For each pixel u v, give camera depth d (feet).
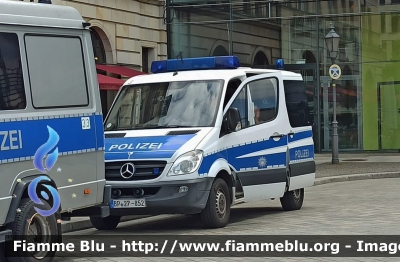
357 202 50.90
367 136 100.89
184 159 36.45
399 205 48.21
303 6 100.99
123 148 37.45
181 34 102.06
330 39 83.35
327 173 74.84
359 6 99.76
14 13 27.99
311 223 39.81
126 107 41.39
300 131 46.21
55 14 29.86
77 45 30.66
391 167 80.12
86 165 30.68
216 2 101.81
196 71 42.11
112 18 87.71
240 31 101.81
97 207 31.99
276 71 44.83
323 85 101.19
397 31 99.25
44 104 28.63
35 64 28.50
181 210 36.47
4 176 26.50
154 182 36.27
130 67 91.04
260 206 51.01
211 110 39.42
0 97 26.81
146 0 94.84
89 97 31.04
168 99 40.73
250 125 41.45
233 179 39.52
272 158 42.88
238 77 41.68
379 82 100.12
